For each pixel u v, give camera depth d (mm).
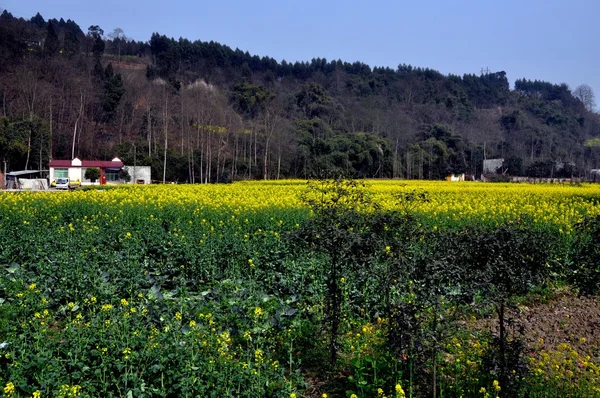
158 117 86562
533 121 113750
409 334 6324
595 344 8344
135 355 6453
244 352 7281
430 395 6582
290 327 8406
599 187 36812
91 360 7051
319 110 105188
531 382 6676
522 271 6398
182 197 23125
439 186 36750
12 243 13305
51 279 10188
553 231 13312
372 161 79125
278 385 6441
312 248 7551
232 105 105000
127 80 102312
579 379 6750
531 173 82312
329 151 77375
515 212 17688
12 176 58688
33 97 78750
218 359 6586
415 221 7875
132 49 153375
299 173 76438
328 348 7738
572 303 10531
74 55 110688
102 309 8227
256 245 12523
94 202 20312
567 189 32219
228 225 15109
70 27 182125
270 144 75500
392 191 28484
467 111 129500
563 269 11461
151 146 78000
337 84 139625
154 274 11500
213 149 73375
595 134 124688
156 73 123562
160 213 17266
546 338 8609
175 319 7926
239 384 6227
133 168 66500
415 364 6742
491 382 6566
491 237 6555
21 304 8609
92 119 87625
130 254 12219
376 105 119688
